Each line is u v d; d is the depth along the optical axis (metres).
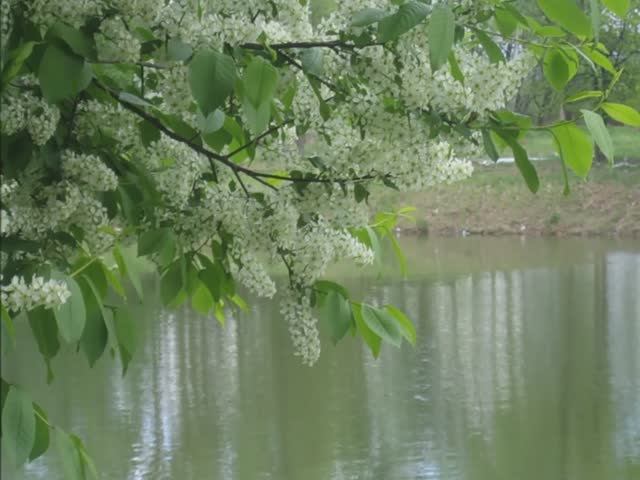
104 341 2.07
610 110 2.05
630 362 12.26
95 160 2.06
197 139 2.31
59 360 12.48
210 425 9.90
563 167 2.09
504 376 11.83
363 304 2.23
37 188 2.03
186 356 12.74
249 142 2.33
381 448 9.22
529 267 20.72
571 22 1.81
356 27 2.00
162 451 8.98
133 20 1.91
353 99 2.10
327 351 13.27
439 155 2.16
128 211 2.28
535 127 2.08
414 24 1.82
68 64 1.71
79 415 10.16
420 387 11.34
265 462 8.82
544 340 13.68
